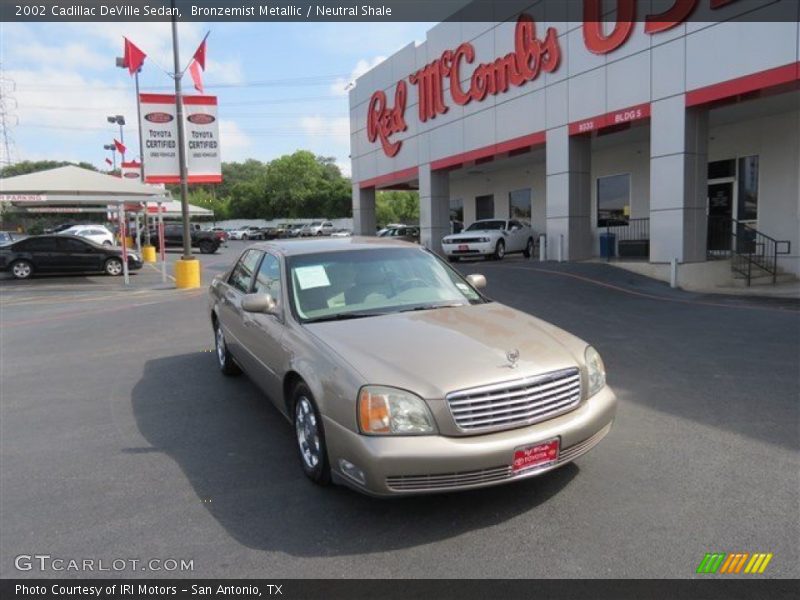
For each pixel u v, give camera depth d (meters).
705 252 14.57
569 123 17.25
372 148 28.81
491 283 14.44
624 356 7.36
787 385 5.98
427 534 3.48
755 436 4.71
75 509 3.96
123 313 12.63
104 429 5.48
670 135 14.22
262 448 4.89
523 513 3.66
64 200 18.66
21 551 3.48
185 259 17.42
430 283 5.11
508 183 27.31
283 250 5.36
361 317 4.50
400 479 3.36
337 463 3.62
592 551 3.25
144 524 3.73
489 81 20.30
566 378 3.73
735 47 12.70
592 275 15.10
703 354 7.33
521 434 3.48
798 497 3.74
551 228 18.33
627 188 21.23
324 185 78.69
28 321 12.09
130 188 19.25
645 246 19.00
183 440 5.13
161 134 17.23
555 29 17.45
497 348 3.81
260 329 5.04
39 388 6.99
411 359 3.66
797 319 9.34
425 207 24.70
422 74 24.06
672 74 14.08
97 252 22.20
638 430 4.91
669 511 3.62
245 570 3.22
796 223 15.71
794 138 15.60
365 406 3.45
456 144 22.41
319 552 3.36
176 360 8.13
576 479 4.07
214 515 3.81
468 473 3.39
